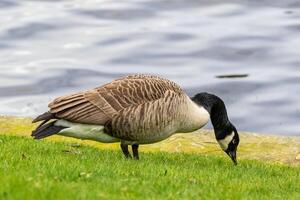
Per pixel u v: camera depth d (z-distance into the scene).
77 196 9.86
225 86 32.41
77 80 33.25
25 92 31.81
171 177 12.73
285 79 33.00
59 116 14.13
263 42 37.56
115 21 41.25
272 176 14.76
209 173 13.83
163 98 14.59
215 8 43.06
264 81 32.72
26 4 44.31
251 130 28.25
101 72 34.09
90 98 14.34
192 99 15.87
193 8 43.34
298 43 37.28
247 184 13.06
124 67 34.84
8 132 18.73
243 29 39.31
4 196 9.59
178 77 33.50
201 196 11.55
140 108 14.40
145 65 35.16
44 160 13.20
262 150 17.89
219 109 16.06
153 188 11.50
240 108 30.11
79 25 40.75
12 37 38.81
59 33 39.53
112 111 14.33
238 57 35.69
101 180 11.55
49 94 31.58
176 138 18.59
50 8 43.34
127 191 10.95
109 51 36.88
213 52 36.66
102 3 44.16
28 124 19.33
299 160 17.25
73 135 14.39
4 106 30.00
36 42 38.28
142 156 15.97
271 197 12.47
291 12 41.88
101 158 14.69
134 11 42.84
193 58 35.81
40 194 9.70
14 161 12.80
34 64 35.12
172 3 44.25
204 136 18.84
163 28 39.94
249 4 43.50
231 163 16.09
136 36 38.75
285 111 29.81
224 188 12.38
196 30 39.44
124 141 14.82
